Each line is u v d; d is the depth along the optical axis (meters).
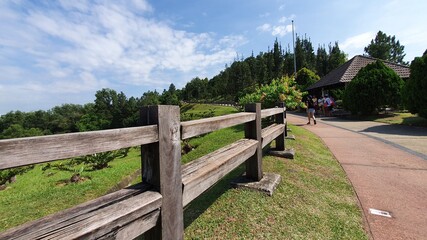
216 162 2.54
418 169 4.87
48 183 7.06
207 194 3.49
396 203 3.50
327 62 58.19
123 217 1.36
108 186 5.85
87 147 1.23
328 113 17.33
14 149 0.97
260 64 58.97
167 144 1.72
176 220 1.80
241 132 8.70
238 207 3.08
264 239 2.52
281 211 3.08
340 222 2.98
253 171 3.78
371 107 14.56
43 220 1.25
